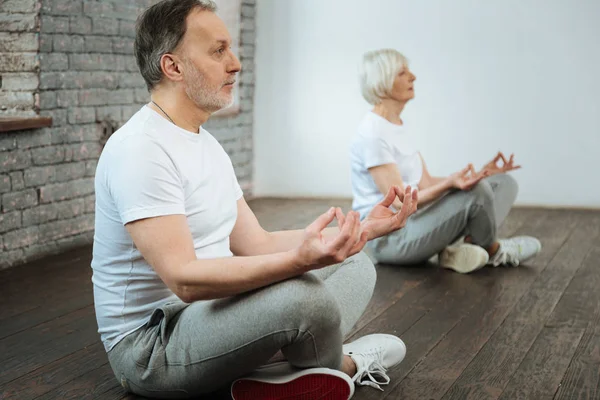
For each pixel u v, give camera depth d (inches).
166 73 75.5
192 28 74.9
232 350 72.5
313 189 232.1
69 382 89.3
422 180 147.9
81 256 153.2
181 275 70.2
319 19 223.5
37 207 150.9
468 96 219.0
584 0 207.8
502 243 147.3
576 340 105.3
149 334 78.8
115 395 85.6
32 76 148.3
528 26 212.1
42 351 99.3
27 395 85.4
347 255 68.1
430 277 138.3
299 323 70.1
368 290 85.6
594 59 209.6
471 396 85.7
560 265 148.8
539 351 100.7
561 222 193.9
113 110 167.9
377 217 78.8
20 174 146.3
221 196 80.1
